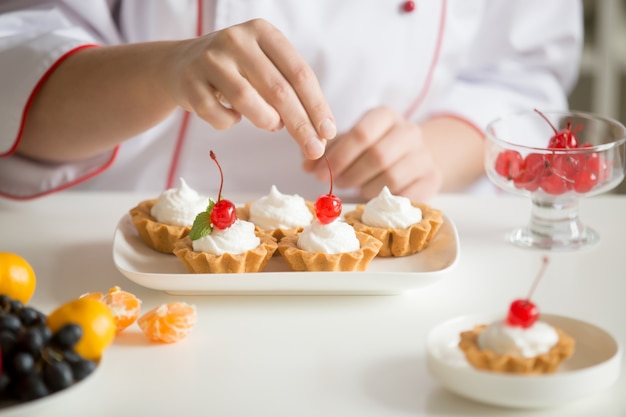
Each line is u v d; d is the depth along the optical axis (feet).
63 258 3.76
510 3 5.31
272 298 3.47
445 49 5.09
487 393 2.86
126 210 4.19
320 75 4.79
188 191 3.80
